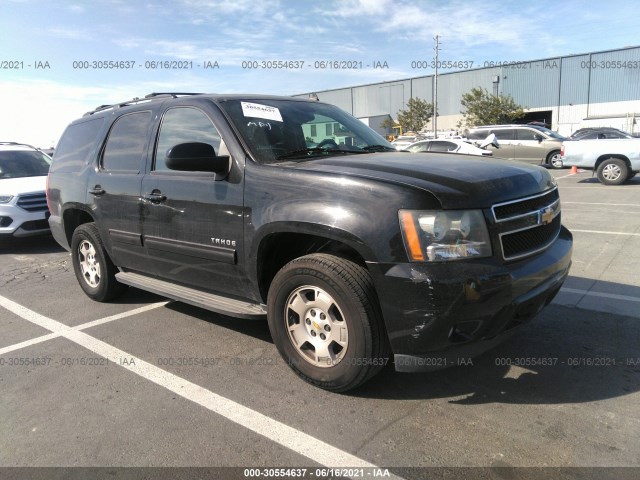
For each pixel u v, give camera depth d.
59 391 3.33
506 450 2.54
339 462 2.51
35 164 9.52
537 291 2.92
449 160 3.36
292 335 3.26
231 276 3.54
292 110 4.05
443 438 2.66
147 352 3.90
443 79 57.31
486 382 3.22
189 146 3.29
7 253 8.16
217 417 2.95
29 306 5.20
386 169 2.98
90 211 4.79
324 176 3.01
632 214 9.16
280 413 2.96
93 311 4.93
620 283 5.14
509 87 52.25
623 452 2.49
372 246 2.73
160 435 2.79
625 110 45.72
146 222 4.11
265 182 3.23
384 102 63.59
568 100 48.78
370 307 2.82
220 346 3.96
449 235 2.64
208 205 3.54
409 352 2.77
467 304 2.62
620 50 45.19
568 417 2.81
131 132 4.46
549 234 3.31
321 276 2.94
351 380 2.98
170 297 4.05
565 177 17.23
